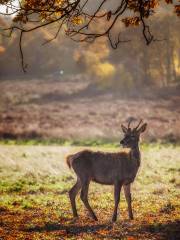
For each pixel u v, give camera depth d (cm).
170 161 3941
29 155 4272
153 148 5050
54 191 2786
